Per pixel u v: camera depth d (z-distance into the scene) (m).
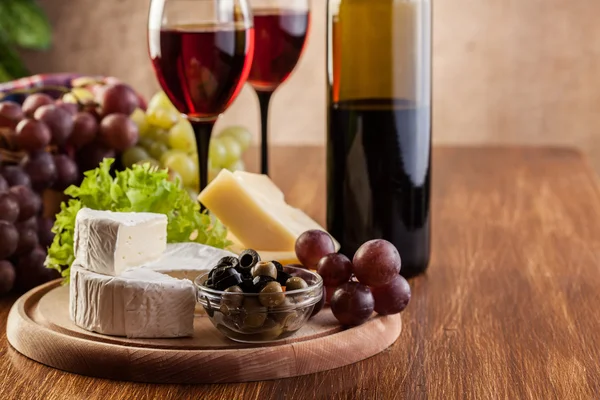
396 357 1.04
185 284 1.04
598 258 1.48
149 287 1.03
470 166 2.36
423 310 1.22
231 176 1.30
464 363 1.02
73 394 0.93
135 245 1.11
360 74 1.29
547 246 1.56
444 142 3.88
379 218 1.30
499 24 3.76
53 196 1.50
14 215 1.26
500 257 1.49
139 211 1.26
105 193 1.27
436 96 3.85
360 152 1.29
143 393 0.94
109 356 0.97
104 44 4.01
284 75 1.62
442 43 3.80
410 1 1.28
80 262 1.11
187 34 1.29
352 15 1.29
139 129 1.67
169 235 1.27
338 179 1.31
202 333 1.06
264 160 1.66
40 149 1.41
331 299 1.07
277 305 0.99
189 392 0.94
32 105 1.51
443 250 1.53
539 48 3.75
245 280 1.01
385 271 1.06
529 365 1.01
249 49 1.34
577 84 3.76
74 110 1.52
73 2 3.97
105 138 1.53
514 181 2.14
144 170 1.28
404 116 1.28
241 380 0.97
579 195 1.98
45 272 1.32
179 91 1.33
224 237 1.30
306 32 1.62
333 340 1.00
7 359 1.04
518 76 3.79
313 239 1.17
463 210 1.85
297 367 0.98
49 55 4.02
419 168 1.31
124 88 1.57
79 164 1.54
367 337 1.03
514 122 3.83
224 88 1.33
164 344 1.02
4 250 1.24
